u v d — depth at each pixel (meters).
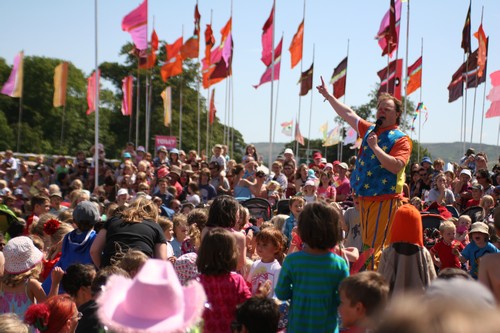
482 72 24.77
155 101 69.44
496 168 14.38
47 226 7.45
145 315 3.15
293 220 8.89
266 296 4.71
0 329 4.16
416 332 1.29
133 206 6.38
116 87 74.88
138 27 22.53
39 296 6.08
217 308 4.70
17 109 72.75
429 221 9.82
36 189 20.19
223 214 5.88
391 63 22.09
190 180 14.98
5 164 23.47
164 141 34.84
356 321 3.82
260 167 15.27
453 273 4.67
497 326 1.28
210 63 27.97
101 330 4.56
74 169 21.62
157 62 69.31
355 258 5.54
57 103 29.44
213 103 38.00
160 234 6.26
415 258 5.11
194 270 6.01
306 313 4.48
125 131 72.88
